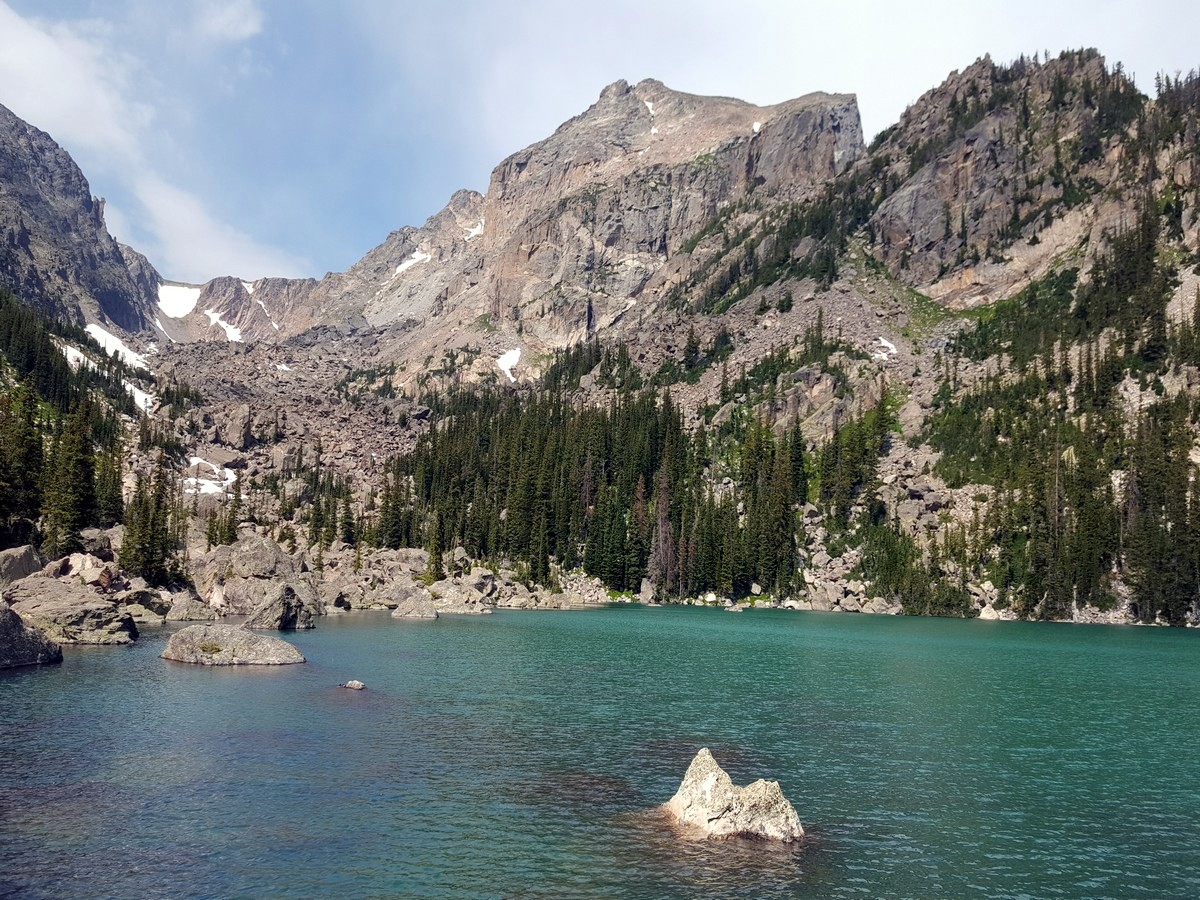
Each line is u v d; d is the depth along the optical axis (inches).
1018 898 1039.6
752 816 1242.0
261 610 4018.2
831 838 1238.9
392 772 1509.6
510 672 2819.9
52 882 997.2
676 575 7514.8
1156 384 7490.2
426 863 1088.8
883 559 6958.7
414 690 2378.2
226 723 1845.5
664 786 1469.0
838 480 7716.5
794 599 7003.0
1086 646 4288.9
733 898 1005.2
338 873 1049.5
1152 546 6102.4
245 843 1139.9
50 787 1359.5
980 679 2965.1
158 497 5836.6
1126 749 1879.9
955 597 6505.9
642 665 3110.2
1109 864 1163.9
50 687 2188.7
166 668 2571.4
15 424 5324.8
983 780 1587.1
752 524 7352.4
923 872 1114.1
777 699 2418.8
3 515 4608.8
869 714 2222.0
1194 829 1321.4
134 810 1258.0
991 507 7057.1
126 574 4621.1
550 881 1042.7
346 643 3508.9
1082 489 6648.6
